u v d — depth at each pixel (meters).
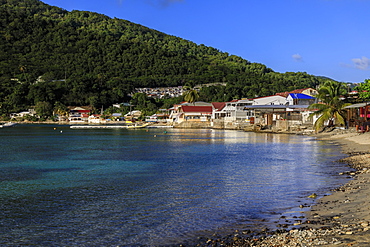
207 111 155.12
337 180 26.61
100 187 26.92
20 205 21.58
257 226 16.25
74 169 36.53
